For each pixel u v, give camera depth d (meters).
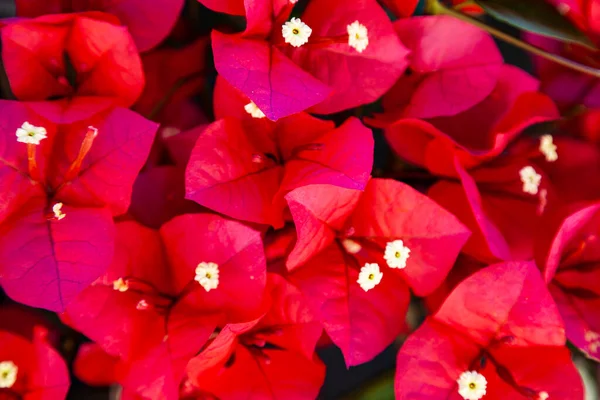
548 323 0.32
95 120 0.32
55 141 0.32
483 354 0.33
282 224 0.32
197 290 0.32
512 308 0.32
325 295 0.32
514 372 0.33
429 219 0.32
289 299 0.32
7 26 0.31
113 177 0.32
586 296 0.34
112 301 0.32
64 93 0.33
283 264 0.33
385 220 0.33
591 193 0.36
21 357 0.32
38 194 0.32
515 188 0.34
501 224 0.34
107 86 0.33
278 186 0.32
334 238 0.33
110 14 0.32
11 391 0.32
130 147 0.32
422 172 0.35
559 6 0.35
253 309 0.32
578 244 0.35
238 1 0.33
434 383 0.32
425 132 0.34
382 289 0.33
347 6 0.34
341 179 0.31
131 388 0.31
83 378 0.33
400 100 0.35
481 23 0.34
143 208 0.33
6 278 0.30
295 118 0.33
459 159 0.34
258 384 0.33
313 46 0.33
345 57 0.33
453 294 0.32
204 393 0.33
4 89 0.34
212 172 0.32
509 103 0.35
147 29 0.33
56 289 0.30
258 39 0.33
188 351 0.31
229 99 0.33
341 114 0.35
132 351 0.32
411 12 0.34
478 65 0.34
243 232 0.31
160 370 0.31
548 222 0.34
